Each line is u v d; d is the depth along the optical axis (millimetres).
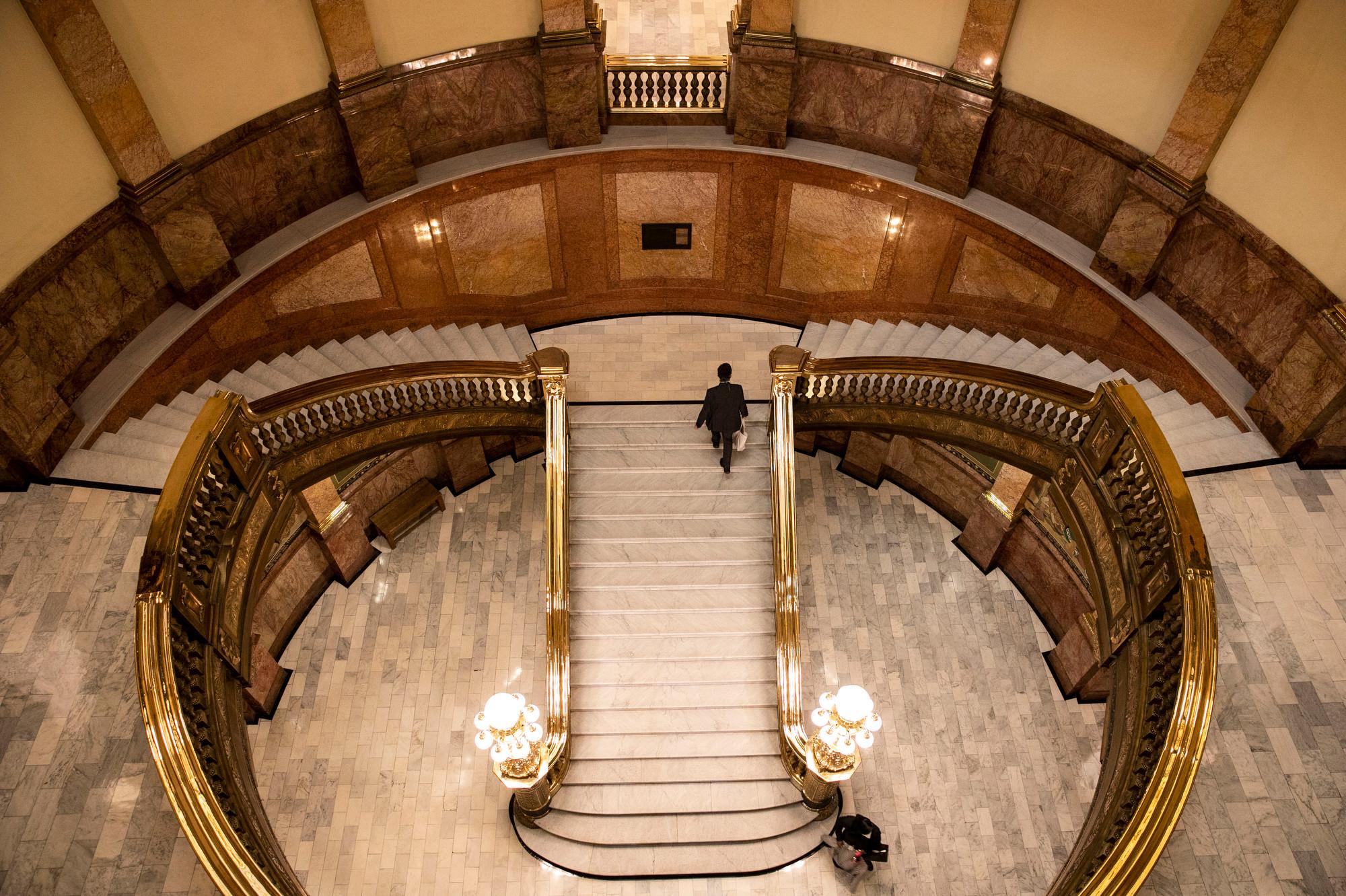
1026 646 11328
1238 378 9453
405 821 9938
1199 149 8719
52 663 7668
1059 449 8977
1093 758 10422
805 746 9258
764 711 10180
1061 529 10625
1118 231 9664
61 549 8352
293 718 10625
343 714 10672
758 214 11938
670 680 10172
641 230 12188
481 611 11508
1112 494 8258
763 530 10609
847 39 10617
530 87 11125
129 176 8641
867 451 12453
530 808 9367
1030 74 9828
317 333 11219
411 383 9516
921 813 10039
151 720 6164
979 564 12016
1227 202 8891
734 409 10031
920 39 10195
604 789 9781
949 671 11117
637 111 11625
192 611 7117
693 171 11656
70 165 8336
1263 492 8914
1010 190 10656
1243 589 8320
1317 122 7906
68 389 8992
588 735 10023
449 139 11125
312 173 10406
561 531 10172
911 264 11570
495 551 12031
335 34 9523
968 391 9500
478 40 10547
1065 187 10172
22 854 6688
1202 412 9594
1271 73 8141
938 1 9859
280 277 10406
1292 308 8656
